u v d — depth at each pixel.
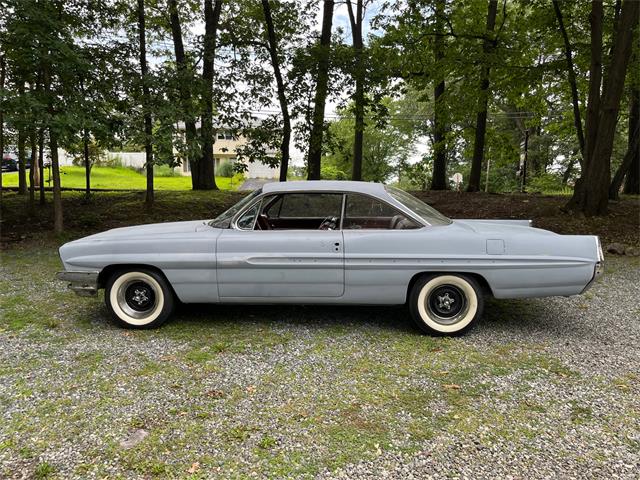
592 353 3.62
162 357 3.52
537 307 4.92
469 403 2.82
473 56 12.41
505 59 12.91
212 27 12.90
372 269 3.91
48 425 2.54
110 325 4.29
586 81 12.85
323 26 12.35
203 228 4.30
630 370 3.30
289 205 4.22
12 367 3.32
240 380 3.13
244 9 12.54
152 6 11.76
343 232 3.99
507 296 3.88
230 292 4.08
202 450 2.32
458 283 3.92
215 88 10.45
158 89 9.38
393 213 4.07
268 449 2.33
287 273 3.97
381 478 2.11
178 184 21.77
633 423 2.58
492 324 4.34
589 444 2.38
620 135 23.95
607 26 11.68
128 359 3.48
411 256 3.86
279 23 11.01
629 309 4.85
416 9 13.10
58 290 5.58
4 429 2.50
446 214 12.37
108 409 2.72
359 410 2.73
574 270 3.75
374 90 10.83
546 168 29.33
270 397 2.89
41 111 7.34
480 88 13.33
